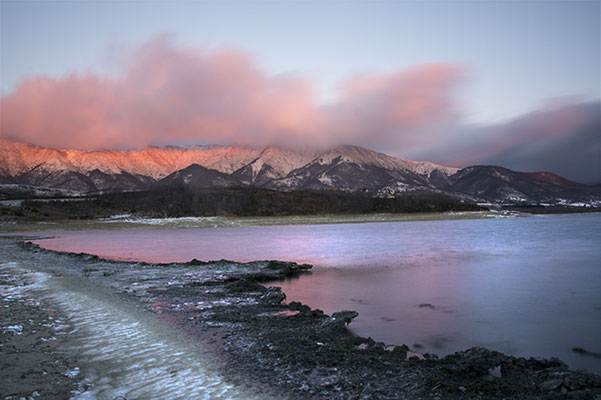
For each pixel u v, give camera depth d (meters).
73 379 7.37
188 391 6.98
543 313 15.02
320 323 12.18
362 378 7.82
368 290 19.30
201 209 134.50
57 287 17.05
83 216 107.06
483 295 18.22
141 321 11.80
